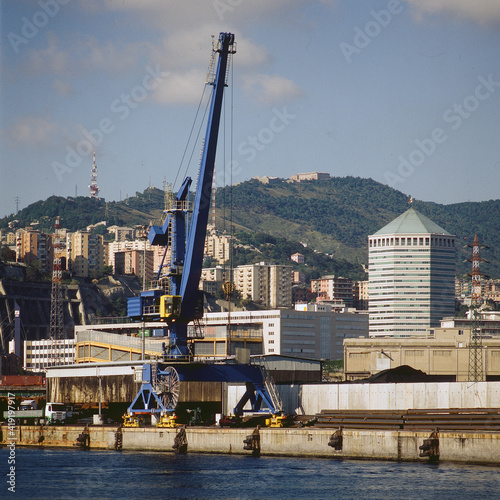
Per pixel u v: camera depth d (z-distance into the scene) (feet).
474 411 423.23
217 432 468.75
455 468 382.83
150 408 524.93
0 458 458.91
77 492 353.31
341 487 347.15
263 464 413.18
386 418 438.40
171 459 441.27
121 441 504.02
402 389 464.24
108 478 383.65
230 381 503.61
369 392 476.13
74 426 533.14
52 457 463.42
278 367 612.29
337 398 489.67
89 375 602.85
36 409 606.14
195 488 355.97
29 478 386.73
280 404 496.64
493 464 387.14
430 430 406.00
